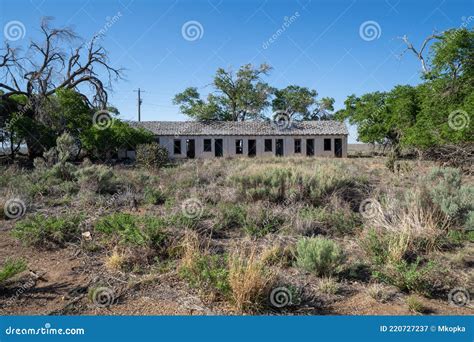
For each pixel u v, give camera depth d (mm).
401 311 4488
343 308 4559
